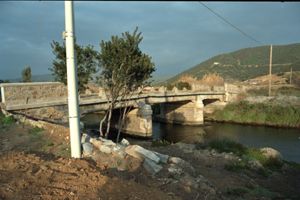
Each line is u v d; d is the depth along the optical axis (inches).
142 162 408.8
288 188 555.5
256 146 1295.5
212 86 2591.0
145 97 1652.3
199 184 407.2
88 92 1385.3
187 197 347.6
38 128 585.9
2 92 778.2
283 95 2220.7
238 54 6171.3
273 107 2012.8
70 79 398.9
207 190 397.4
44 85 910.4
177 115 2162.9
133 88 780.0
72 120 405.7
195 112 2074.3
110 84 732.7
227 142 850.1
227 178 521.3
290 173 692.1
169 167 425.1
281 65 4384.8
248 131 1764.3
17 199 257.1
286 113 1908.2
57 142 486.0
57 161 376.8
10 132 570.6
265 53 5556.1
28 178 306.3
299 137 1535.4
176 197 322.7
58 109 931.3
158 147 813.2
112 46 684.1
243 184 505.0
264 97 2176.4
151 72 731.4
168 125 2103.8
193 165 581.6
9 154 396.8
